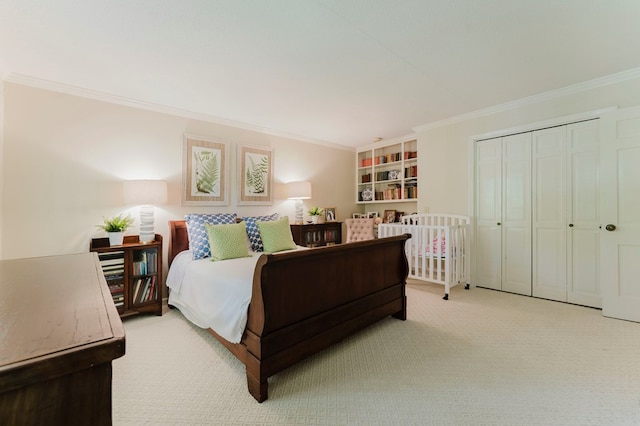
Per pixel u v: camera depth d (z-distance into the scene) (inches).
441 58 91.7
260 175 167.3
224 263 103.1
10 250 99.4
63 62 91.9
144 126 127.0
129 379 69.2
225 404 60.1
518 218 135.3
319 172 201.8
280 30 76.2
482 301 125.6
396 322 103.0
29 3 65.2
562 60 94.1
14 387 16.1
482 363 74.6
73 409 18.3
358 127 169.0
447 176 157.8
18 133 100.7
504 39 81.5
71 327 21.9
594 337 88.7
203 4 66.2
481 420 54.7
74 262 51.3
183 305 103.5
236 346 69.9
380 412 57.2
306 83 108.7
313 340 72.8
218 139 149.6
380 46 84.4
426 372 70.9
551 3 67.0
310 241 180.1
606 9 68.9
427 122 160.1
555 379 67.3
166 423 54.6
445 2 66.4
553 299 125.3
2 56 88.2
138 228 125.0
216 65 94.4
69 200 109.7
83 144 112.5
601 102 110.2
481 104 133.9
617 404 58.6
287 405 59.6
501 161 140.1
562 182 122.4
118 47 83.7
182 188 137.6
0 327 21.5
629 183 101.0
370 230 195.0
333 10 68.7
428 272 156.2
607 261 105.3
